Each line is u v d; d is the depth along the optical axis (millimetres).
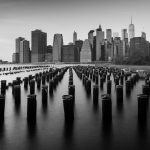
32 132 9227
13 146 7777
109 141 8117
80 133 9031
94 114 12180
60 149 7492
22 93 20203
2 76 40125
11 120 11102
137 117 11414
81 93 20016
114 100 16281
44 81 27547
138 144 7816
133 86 24297
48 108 13828
